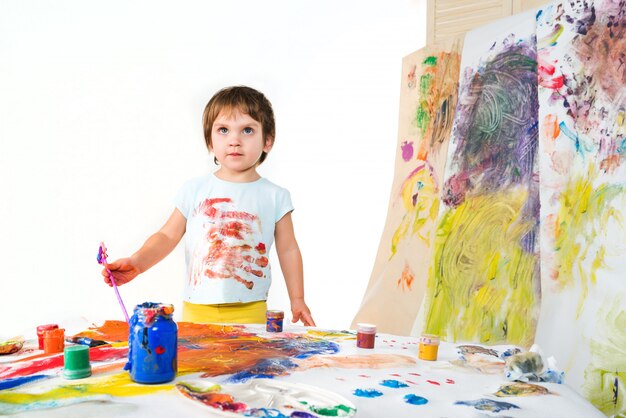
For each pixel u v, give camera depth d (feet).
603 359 4.46
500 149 6.52
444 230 6.97
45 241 10.34
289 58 11.64
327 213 11.87
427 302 6.84
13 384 2.52
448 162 7.20
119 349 3.25
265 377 2.76
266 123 6.25
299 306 5.83
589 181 5.17
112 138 10.69
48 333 3.33
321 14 11.63
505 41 6.77
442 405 2.41
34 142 10.34
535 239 5.80
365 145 11.75
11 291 10.18
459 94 7.33
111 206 10.65
